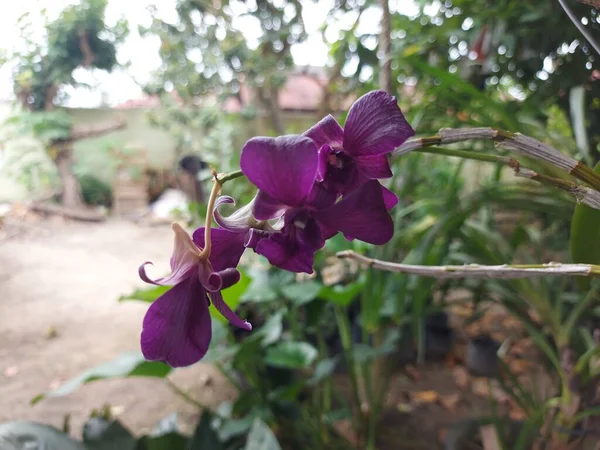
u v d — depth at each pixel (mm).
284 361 658
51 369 1020
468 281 746
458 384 927
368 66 752
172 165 2938
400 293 565
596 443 584
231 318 168
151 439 566
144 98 3176
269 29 1515
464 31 695
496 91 802
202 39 1730
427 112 560
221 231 175
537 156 191
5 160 2715
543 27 576
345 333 746
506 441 623
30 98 2523
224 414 723
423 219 755
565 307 656
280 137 152
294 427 715
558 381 671
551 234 739
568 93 598
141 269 158
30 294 1467
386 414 827
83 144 2896
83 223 2447
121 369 583
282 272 767
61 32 2330
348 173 172
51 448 484
